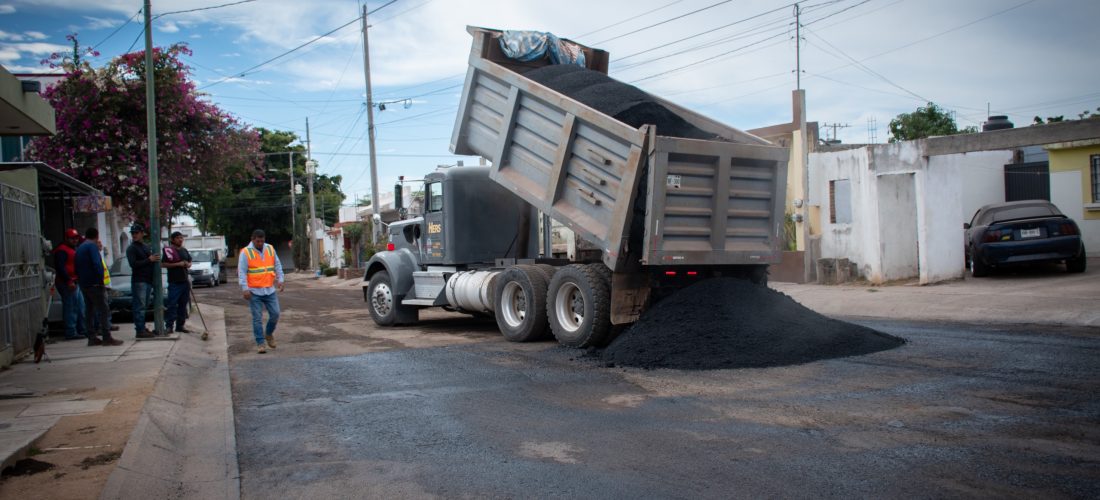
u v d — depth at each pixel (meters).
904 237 16.45
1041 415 5.79
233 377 9.30
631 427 6.05
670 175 9.10
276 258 11.80
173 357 10.43
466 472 5.09
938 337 9.90
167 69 19.77
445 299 13.34
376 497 4.68
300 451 5.84
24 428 6.24
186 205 34.28
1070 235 14.21
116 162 19.34
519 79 10.80
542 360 9.53
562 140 10.14
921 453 4.99
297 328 14.78
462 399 7.40
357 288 29.64
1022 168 20.84
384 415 6.88
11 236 10.16
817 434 5.56
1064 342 9.02
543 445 5.66
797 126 19.25
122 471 5.13
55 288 13.10
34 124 10.30
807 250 17.47
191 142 20.94
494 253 13.55
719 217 9.59
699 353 8.56
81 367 9.55
